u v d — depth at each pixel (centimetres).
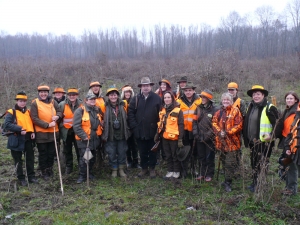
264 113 484
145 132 590
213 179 580
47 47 5525
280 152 729
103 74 1922
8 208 471
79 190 538
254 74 1734
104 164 676
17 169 550
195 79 1559
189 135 596
